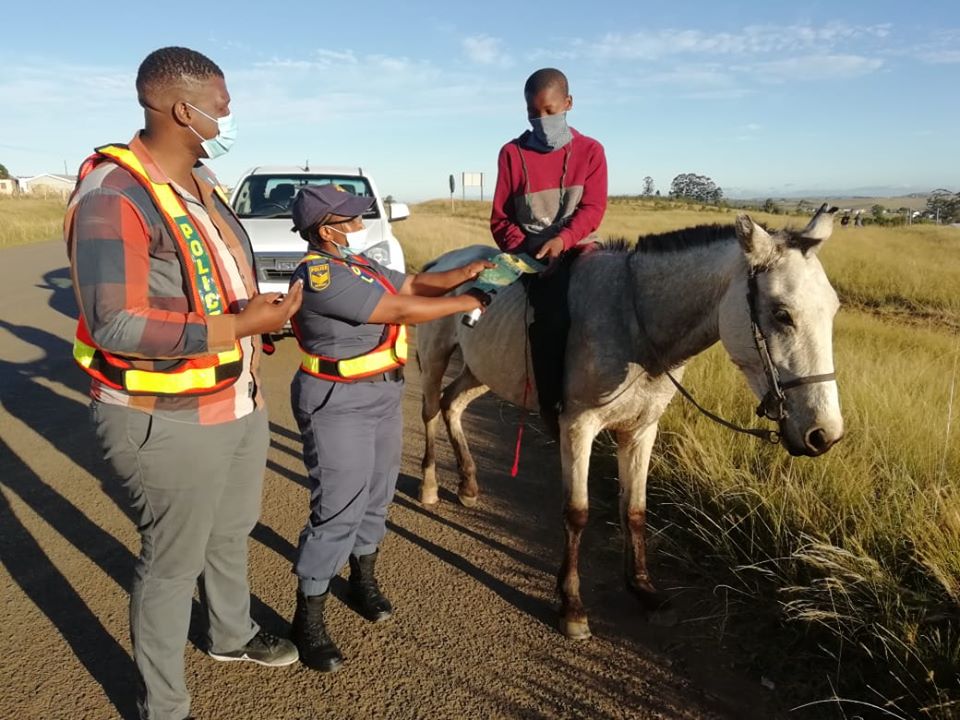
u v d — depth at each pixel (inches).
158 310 84.7
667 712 113.3
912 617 120.7
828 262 697.6
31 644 128.6
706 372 241.6
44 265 708.0
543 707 114.6
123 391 89.9
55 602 141.9
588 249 143.0
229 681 120.4
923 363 271.0
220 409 96.9
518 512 183.2
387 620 137.7
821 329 101.4
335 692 117.7
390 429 130.1
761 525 155.8
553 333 134.1
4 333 391.9
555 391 135.6
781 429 104.9
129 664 123.5
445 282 125.6
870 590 127.1
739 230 103.9
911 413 195.9
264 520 177.9
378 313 109.9
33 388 290.0
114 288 81.8
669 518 175.0
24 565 155.4
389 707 114.3
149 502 95.5
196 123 90.4
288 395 280.5
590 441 134.5
